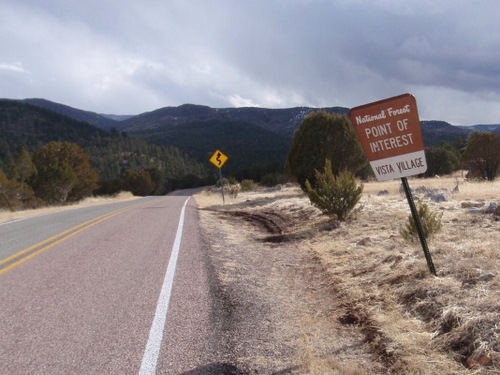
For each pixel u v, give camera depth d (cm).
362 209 1011
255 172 9494
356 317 399
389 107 459
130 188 7531
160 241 847
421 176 3388
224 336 360
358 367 301
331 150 1928
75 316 408
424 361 298
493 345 287
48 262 661
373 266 547
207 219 1329
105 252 736
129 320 396
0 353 328
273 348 338
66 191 4256
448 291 388
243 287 512
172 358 318
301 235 879
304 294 491
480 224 632
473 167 2147
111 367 303
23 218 1579
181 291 491
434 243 555
